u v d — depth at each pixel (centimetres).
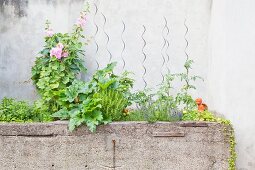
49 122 475
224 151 479
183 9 540
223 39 504
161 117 482
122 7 542
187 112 495
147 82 542
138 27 542
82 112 471
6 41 538
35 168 473
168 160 477
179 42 541
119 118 482
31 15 539
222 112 500
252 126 486
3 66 539
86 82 512
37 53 539
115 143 474
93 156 474
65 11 541
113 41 542
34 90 539
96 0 541
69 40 519
